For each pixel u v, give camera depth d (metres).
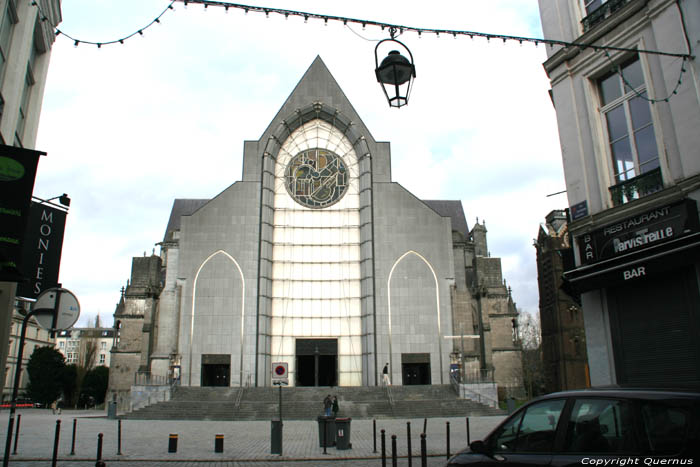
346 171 53.44
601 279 13.12
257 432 25.55
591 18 14.95
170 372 45.47
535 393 72.44
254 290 48.50
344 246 51.66
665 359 11.87
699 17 11.90
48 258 15.82
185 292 48.12
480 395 40.12
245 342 47.22
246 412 36.56
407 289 49.38
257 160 51.81
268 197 51.09
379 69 9.64
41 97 17.53
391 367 47.38
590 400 6.37
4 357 14.27
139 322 61.53
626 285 12.94
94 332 83.62
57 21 17.97
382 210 51.12
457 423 30.14
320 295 50.44
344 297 50.47
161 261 65.56
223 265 48.94
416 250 50.28
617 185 13.69
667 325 11.89
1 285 14.50
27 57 15.44
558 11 15.94
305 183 52.91
